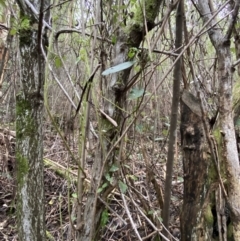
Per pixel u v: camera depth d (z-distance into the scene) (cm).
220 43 148
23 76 132
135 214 216
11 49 255
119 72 142
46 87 119
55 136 381
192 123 159
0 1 139
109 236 217
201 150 158
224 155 152
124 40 139
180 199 216
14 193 282
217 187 157
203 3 156
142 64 134
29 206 135
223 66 148
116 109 144
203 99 167
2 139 324
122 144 141
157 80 210
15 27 129
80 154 141
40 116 136
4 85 376
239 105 180
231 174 150
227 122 150
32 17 129
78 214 146
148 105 257
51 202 272
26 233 136
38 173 136
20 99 133
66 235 233
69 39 252
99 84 145
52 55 142
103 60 146
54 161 326
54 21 124
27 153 134
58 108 336
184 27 145
